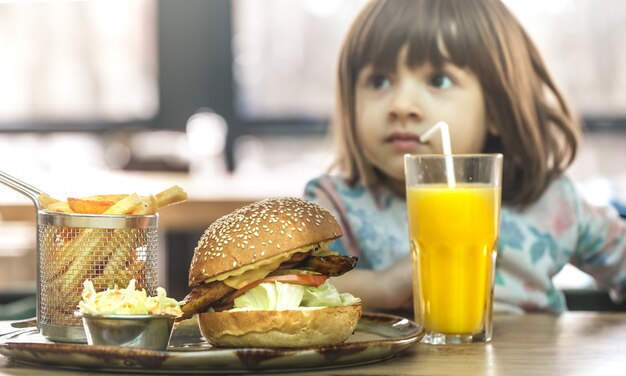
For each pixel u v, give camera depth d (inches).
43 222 38.7
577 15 152.3
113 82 161.3
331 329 36.2
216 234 37.6
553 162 56.4
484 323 40.2
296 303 36.9
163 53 160.9
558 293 55.4
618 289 57.2
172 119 161.3
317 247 38.0
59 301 38.2
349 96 54.2
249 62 160.4
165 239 136.9
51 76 161.2
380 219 55.7
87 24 160.6
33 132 161.8
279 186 105.0
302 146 160.6
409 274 50.2
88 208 38.6
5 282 114.1
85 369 35.4
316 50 158.9
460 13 51.6
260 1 159.3
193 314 37.0
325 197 56.7
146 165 126.0
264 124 160.4
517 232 54.3
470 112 52.1
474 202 39.7
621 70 152.3
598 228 56.2
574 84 153.2
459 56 51.1
